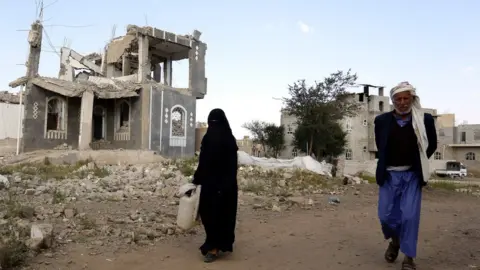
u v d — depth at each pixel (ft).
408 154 15.80
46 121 81.92
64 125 84.74
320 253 18.57
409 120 15.97
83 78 106.32
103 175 48.14
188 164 63.93
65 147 82.94
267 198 37.27
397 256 17.84
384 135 16.16
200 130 105.50
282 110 138.62
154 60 105.09
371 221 27.32
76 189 35.73
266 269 16.08
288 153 194.18
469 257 18.15
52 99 83.35
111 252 17.74
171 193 35.73
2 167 55.06
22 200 28.35
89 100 80.89
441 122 246.47
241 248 19.38
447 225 26.89
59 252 17.21
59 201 29.01
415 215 15.28
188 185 19.72
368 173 92.17
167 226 22.18
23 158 69.36
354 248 19.57
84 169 53.47
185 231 21.89
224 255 18.08
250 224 25.25
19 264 15.31
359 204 36.68
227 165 17.42
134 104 88.89
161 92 88.43
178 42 94.07
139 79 88.33
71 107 85.92
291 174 55.67
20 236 17.97
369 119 198.90
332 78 131.64
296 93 132.05
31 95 79.82
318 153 140.15
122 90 84.43
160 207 29.53
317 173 60.95
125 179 44.57
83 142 80.02
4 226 19.54
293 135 176.14
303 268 16.28
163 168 57.77
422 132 15.58
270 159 67.56
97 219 23.66
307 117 132.46
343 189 49.39
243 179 48.57
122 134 90.53
